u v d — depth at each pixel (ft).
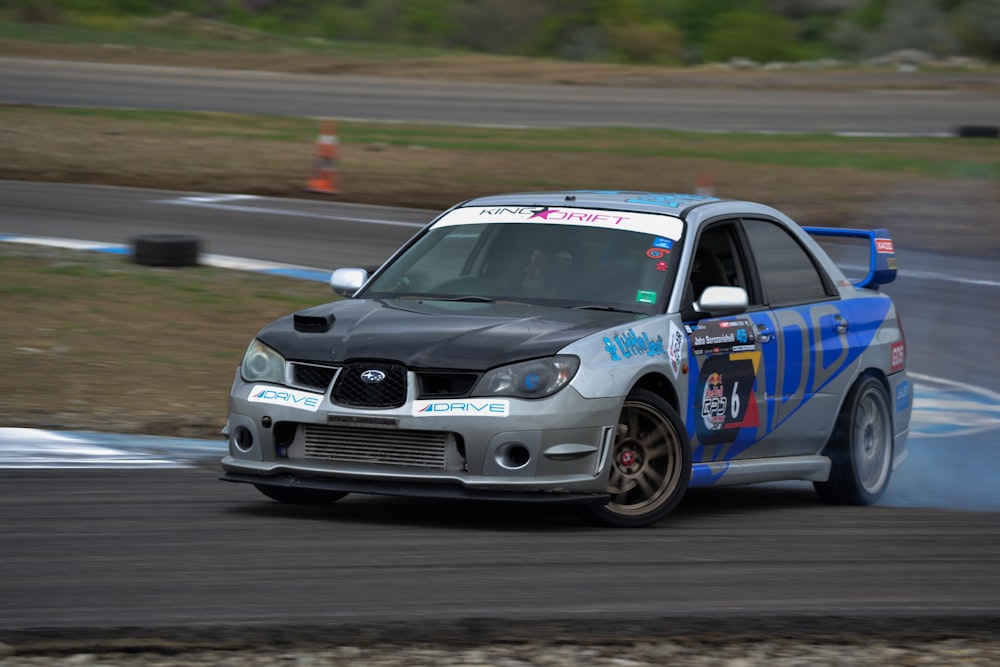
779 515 78.13
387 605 51.80
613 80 478.18
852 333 85.97
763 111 390.01
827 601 55.31
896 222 218.18
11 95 344.28
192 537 63.82
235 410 69.00
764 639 49.65
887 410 89.30
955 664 48.01
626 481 69.15
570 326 68.44
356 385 66.39
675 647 48.19
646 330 70.28
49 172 243.19
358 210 222.28
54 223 196.34
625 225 77.51
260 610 50.65
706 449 74.69
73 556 59.11
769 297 81.00
